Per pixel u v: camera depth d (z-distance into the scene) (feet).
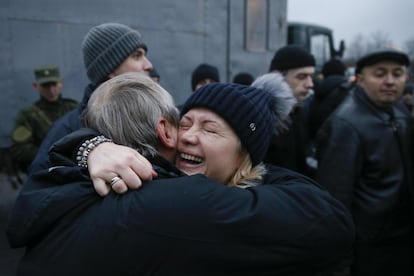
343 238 2.64
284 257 2.39
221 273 2.33
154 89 2.95
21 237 2.43
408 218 6.14
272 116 3.19
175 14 11.31
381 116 5.99
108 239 2.27
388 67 5.86
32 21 9.22
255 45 13.71
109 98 2.86
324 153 6.09
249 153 2.97
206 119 2.87
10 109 9.18
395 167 5.93
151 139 2.79
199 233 2.29
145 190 2.41
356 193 6.03
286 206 2.50
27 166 8.86
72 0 9.62
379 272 6.02
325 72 13.55
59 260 2.31
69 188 2.49
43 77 8.61
